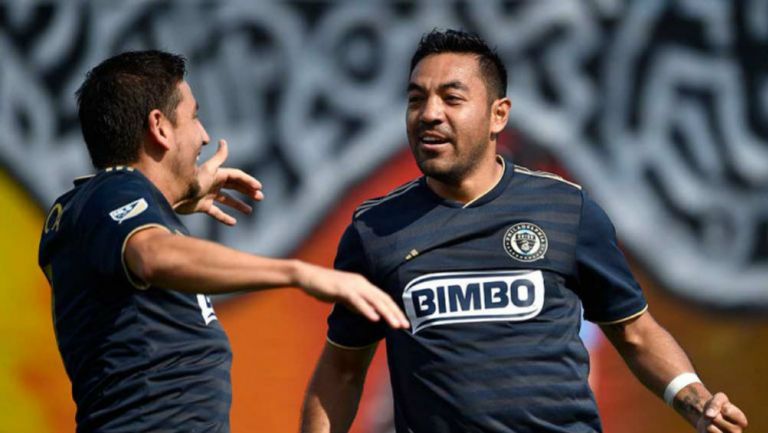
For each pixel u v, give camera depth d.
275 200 20.00
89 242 10.43
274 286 9.26
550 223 11.96
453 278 11.86
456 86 12.03
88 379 10.70
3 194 19.92
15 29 20.11
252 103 20.06
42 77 20.08
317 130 20.08
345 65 20.12
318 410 12.71
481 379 11.62
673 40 20.34
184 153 11.46
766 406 20.03
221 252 9.37
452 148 11.96
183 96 11.52
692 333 20.16
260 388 19.78
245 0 20.17
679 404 12.20
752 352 20.12
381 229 12.16
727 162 20.28
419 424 11.86
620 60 20.30
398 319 9.10
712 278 20.22
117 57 11.48
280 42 20.11
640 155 20.23
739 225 20.22
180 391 10.57
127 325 10.48
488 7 20.22
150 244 9.63
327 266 20.00
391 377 12.25
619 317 12.27
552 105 20.23
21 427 19.59
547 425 11.63
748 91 20.30
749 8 20.36
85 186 11.08
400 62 20.12
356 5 20.12
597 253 12.02
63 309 10.88
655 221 20.23
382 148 20.06
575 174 20.19
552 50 20.25
